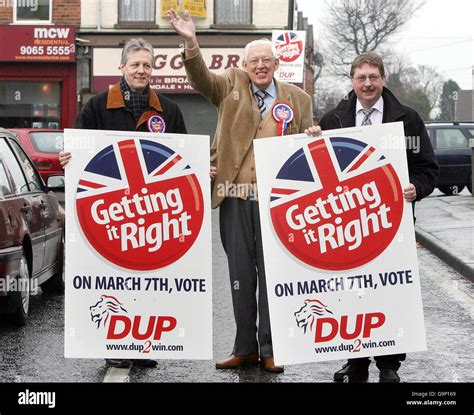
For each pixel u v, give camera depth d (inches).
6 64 1206.3
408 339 239.8
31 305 374.3
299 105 267.4
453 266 470.9
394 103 251.6
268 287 238.8
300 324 238.7
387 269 239.9
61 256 400.5
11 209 319.9
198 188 245.8
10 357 284.0
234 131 261.3
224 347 296.4
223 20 1201.4
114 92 269.1
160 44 1196.5
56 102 1208.8
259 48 260.4
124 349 245.0
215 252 527.5
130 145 244.4
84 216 243.6
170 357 245.4
